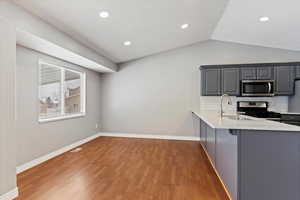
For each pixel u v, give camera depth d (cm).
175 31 406
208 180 266
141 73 546
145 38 413
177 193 229
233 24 391
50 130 357
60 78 404
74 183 253
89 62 424
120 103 560
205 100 507
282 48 465
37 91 323
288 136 187
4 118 204
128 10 282
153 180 265
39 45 291
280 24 355
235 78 448
